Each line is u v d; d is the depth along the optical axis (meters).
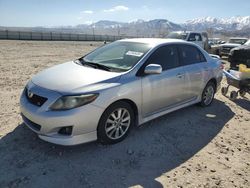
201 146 4.73
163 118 5.82
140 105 4.67
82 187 3.41
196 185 3.64
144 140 4.72
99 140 4.35
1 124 4.98
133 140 4.68
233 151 4.66
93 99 3.95
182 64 5.66
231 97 7.73
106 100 4.06
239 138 5.21
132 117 4.65
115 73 4.47
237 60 13.38
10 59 14.23
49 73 4.66
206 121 5.88
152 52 5.00
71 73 4.50
